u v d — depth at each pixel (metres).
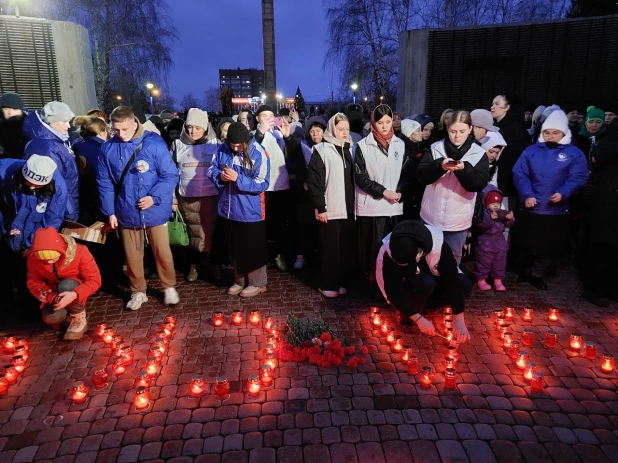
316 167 4.84
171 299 5.01
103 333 4.33
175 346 4.16
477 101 10.29
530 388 3.49
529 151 5.22
